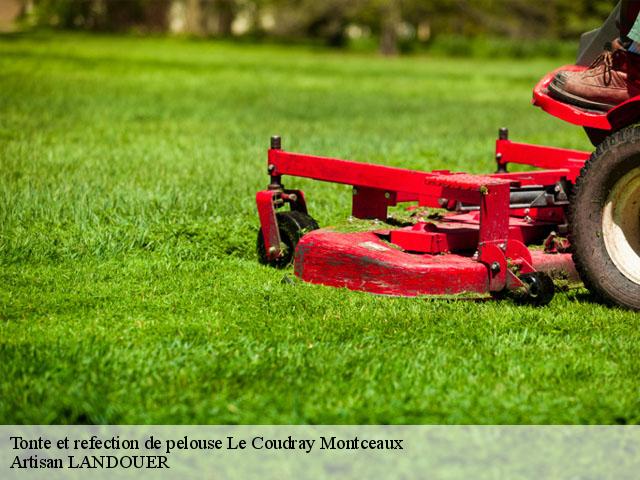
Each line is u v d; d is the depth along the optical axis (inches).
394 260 261.3
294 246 282.4
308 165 282.0
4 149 416.2
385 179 271.9
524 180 284.0
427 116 673.6
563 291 268.8
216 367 228.8
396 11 1953.7
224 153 437.4
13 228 299.6
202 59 1364.4
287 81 1017.5
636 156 253.9
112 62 1153.4
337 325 247.3
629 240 260.2
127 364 229.0
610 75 265.3
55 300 259.0
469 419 217.2
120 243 293.1
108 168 382.0
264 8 2172.7
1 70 946.1
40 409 216.4
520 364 232.1
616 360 234.8
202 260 289.4
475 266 259.1
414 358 232.7
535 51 1961.1
